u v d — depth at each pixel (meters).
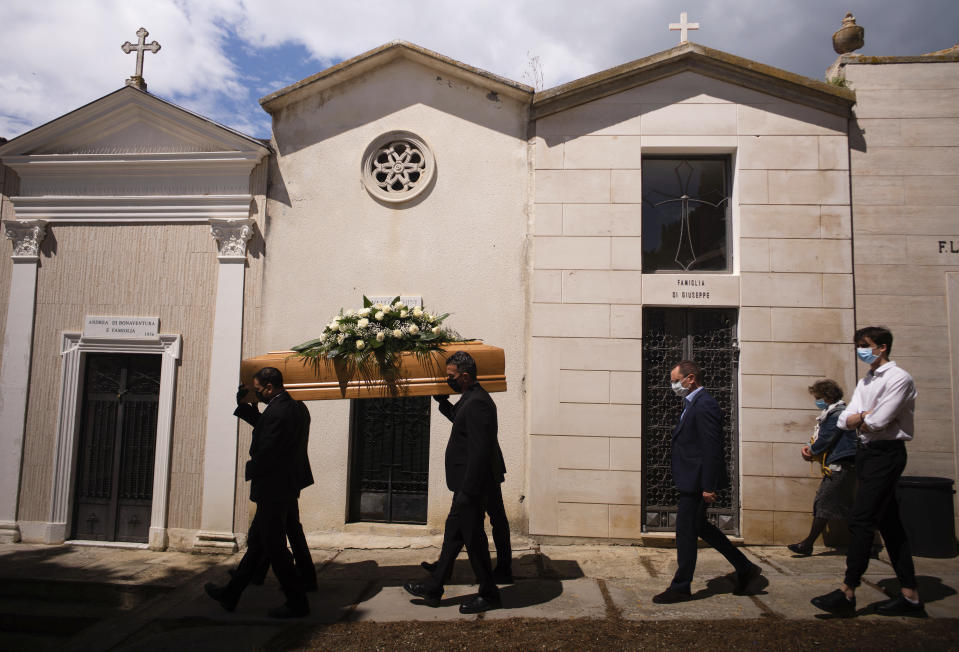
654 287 6.55
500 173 6.91
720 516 6.41
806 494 6.21
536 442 6.48
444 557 4.64
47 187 7.35
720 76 6.66
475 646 3.96
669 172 6.91
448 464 4.66
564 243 6.69
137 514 6.99
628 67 6.65
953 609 4.35
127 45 7.71
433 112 7.07
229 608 4.68
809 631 4.02
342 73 7.10
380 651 3.95
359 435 6.94
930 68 6.57
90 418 7.16
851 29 6.97
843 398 6.28
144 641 4.27
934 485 5.68
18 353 7.12
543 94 6.74
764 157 6.57
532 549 6.23
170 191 7.21
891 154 6.52
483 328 6.75
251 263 7.03
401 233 6.96
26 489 7.00
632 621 4.29
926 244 6.41
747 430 6.30
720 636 3.99
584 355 6.54
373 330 5.10
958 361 6.26
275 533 4.51
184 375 6.94
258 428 4.60
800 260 6.44
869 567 5.41
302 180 7.12
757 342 6.38
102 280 7.16
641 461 6.42
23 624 5.23
